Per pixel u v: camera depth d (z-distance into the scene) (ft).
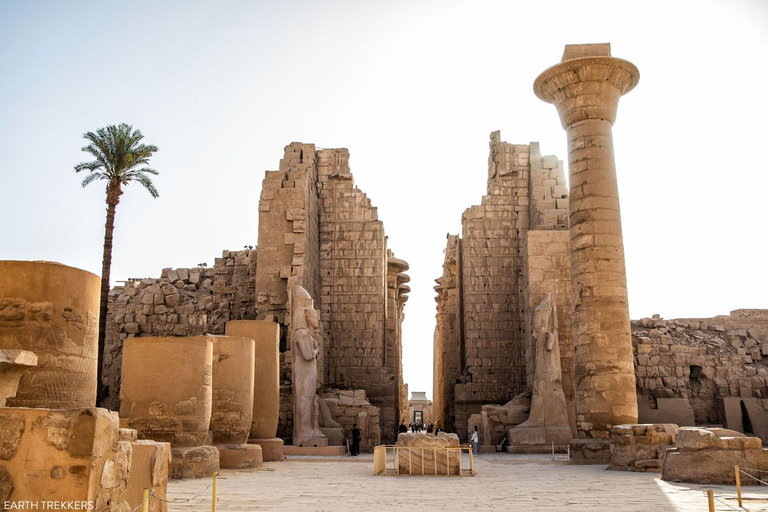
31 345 30.55
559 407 83.56
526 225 105.70
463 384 101.14
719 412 88.74
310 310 83.76
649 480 46.65
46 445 21.54
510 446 82.17
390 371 109.19
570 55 68.44
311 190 101.60
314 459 67.67
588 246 65.31
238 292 102.89
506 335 102.53
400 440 51.88
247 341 58.23
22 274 30.96
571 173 68.03
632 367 64.03
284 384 87.25
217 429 55.52
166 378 47.52
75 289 32.40
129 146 88.84
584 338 64.39
